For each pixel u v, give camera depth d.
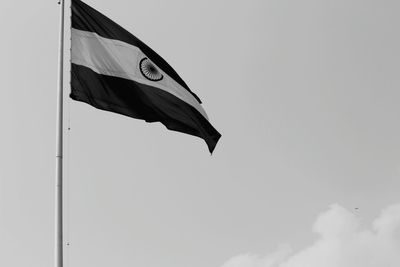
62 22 14.34
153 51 15.66
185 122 15.23
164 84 15.23
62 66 13.77
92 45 14.34
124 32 15.17
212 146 16.11
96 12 14.90
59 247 11.15
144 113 14.41
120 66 14.55
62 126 12.83
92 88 13.72
